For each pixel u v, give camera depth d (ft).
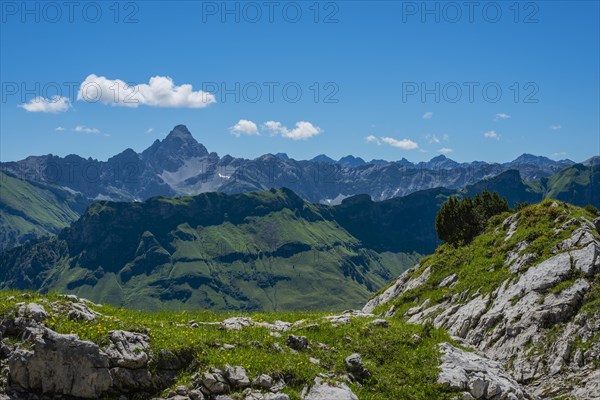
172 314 113.29
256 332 97.40
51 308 84.84
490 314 142.82
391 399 89.04
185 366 81.51
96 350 76.18
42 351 74.95
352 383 89.04
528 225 173.78
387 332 107.14
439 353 101.60
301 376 83.97
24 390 74.54
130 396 76.74
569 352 121.49
